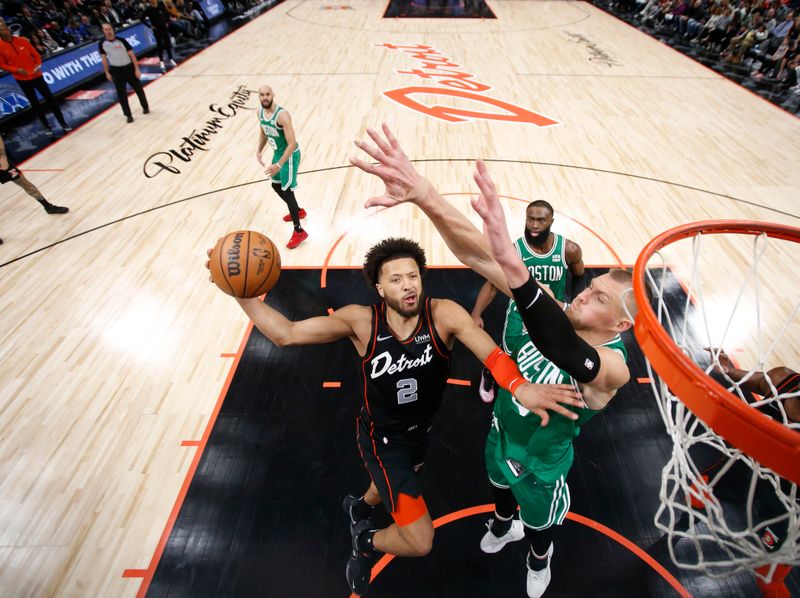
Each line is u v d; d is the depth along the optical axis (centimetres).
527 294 137
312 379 379
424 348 200
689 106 877
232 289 193
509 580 267
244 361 394
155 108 857
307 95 910
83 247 519
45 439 336
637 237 531
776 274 480
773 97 923
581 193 611
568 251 330
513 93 926
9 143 739
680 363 131
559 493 227
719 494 238
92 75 1002
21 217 567
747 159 696
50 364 390
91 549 279
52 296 455
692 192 615
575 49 1203
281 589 263
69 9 1073
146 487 310
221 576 269
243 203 595
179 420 350
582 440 335
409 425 221
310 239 531
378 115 827
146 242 527
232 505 301
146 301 452
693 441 182
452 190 619
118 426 345
